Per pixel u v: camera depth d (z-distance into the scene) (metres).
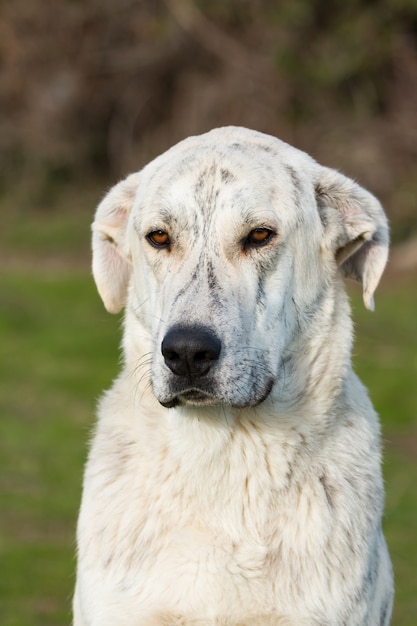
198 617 7.70
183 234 8.05
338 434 8.34
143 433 8.28
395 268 38.66
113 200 9.02
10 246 45.25
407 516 16.14
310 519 7.98
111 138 52.53
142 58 50.50
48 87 52.28
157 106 51.62
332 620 7.75
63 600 13.30
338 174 8.82
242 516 7.98
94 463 8.45
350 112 43.22
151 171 8.66
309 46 43.75
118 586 7.82
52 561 14.47
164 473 8.09
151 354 8.02
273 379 8.02
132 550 7.91
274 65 44.09
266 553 7.84
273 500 8.01
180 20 47.69
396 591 13.36
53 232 46.94
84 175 52.91
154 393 7.77
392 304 32.84
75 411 22.47
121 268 9.34
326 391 8.30
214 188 8.07
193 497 8.02
